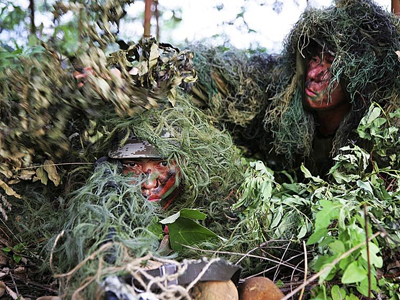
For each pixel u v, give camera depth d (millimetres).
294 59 1317
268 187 1004
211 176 1060
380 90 1199
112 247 712
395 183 1074
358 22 1183
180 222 880
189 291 710
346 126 1228
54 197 1095
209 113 1324
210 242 975
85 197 858
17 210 1065
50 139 931
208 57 1368
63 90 902
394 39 1165
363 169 1052
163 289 615
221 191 1075
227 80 1355
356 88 1197
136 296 615
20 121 899
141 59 990
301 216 969
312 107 1252
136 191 903
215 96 1342
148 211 897
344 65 1175
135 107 926
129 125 977
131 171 974
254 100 1364
